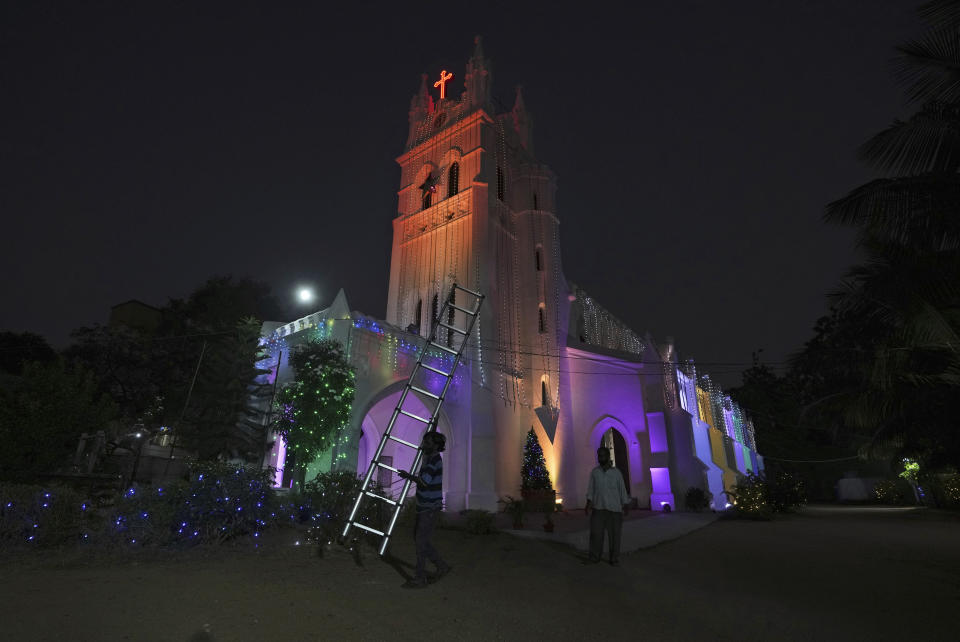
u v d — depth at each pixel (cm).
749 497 2089
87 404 1377
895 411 1474
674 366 2619
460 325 2445
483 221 2614
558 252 2969
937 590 770
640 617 583
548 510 2095
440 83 3409
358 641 460
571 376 2734
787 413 5081
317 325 1877
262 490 961
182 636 445
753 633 543
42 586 580
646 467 2475
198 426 1741
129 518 830
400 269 2933
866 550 1182
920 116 1088
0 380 1777
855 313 1398
